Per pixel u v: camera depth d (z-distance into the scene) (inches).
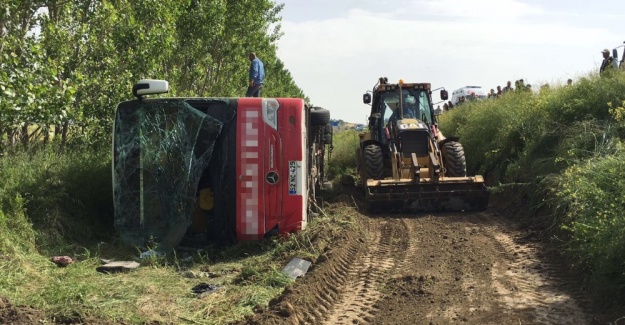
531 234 342.0
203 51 685.3
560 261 284.5
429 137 476.1
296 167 335.0
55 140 421.1
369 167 479.5
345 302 235.9
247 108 335.3
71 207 343.0
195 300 233.6
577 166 340.2
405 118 513.3
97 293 231.9
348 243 326.6
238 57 809.5
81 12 434.0
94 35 420.5
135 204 334.3
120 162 335.3
